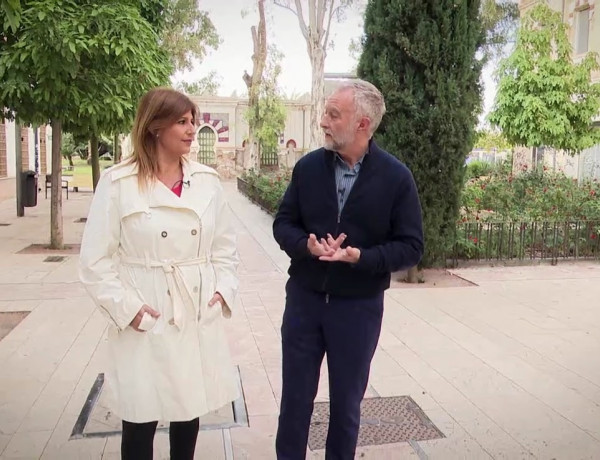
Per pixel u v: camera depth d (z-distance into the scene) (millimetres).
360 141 2605
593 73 19172
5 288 7121
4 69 8148
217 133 38031
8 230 12328
